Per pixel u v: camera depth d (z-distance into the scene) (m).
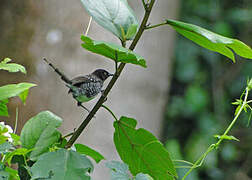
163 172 5.07
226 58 12.28
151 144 5.06
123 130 5.07
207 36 5.01
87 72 6.33
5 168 4.98
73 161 4.93
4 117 5.79
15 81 5.95
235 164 11.62
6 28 6.02
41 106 6.02
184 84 12.23
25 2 6.06
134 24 5.04
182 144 11.74
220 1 12.66
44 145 5.02
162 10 7.34
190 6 12.27
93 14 5.05
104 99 5.07
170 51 7.50
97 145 6.50
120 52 4.97
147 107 7.09
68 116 6.18
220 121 11.61
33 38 6.11
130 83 6.93
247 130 11.54
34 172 4.92
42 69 6.09
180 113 11.59
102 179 6.48
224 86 12.16
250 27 12.43
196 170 10.40
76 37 6.27
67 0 6.25
